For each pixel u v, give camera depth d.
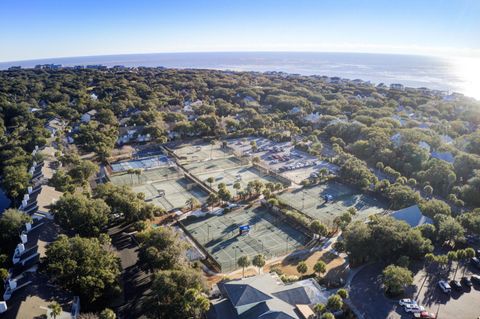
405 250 97.81
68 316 72.06
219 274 96.81
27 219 103.81
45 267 82.38
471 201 138.38
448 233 106.56
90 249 85.19
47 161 164.25
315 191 154.25
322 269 90.38
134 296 85.19
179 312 72.25
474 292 88.62
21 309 69.25
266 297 75.81
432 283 91.94
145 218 118.44
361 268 98.19
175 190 156.38
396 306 82.94
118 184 159.38
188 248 100.50
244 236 117.94
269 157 198.88
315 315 73.62
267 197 143.00
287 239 116.25
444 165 154.50
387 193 141.75
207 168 182.88
